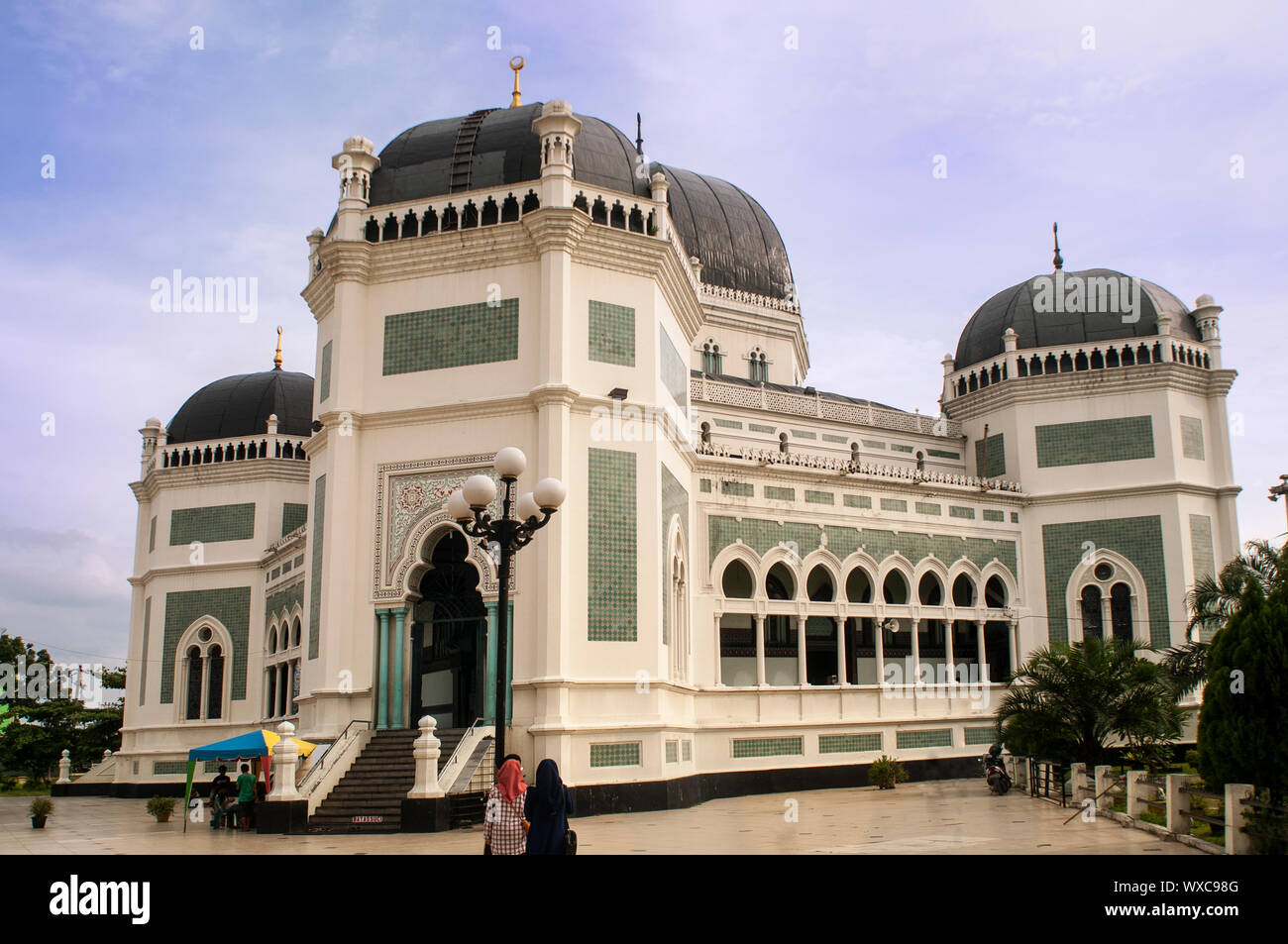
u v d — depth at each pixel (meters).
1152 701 23.33
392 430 23.94
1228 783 14.09
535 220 23.17
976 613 33.00
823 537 30.58
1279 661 13.91
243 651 38.16
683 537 26.94
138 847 17.20
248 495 39.12
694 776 25.00
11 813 27.78
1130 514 33.72
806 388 37.44
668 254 24.75
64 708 53.69
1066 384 35.09
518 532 13.41
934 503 33.00
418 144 26.03
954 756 31.14
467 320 23.88
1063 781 21.02
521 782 10.64
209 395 41.47
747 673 30.16
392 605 23.02
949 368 38.75
